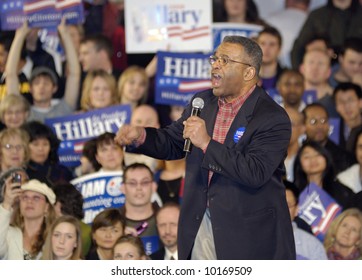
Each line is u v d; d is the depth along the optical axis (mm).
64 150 17672
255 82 10203
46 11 18344
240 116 10000
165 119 18109
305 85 18344
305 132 17453
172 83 18156
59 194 15773
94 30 18484
